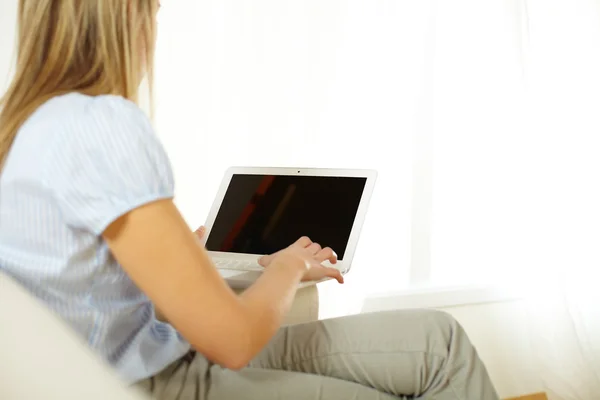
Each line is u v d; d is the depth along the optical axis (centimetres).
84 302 79
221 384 91
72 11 83
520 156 202
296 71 181
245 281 116
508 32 198
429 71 194
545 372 197
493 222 204
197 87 173
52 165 73
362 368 99
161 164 77
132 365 84
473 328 200
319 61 183
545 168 194
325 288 183
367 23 186
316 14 182
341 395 93
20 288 59
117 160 73
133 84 86
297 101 182
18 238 77
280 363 103
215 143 175
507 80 200
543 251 195
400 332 100
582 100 195
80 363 57
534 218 198
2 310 55
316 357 102
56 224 75
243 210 141
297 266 95
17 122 80
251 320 80
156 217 74
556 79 195
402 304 192
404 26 190
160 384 89
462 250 203
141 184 73
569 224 194
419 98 193
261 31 178
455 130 199
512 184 203
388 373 98
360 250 189
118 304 82
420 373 97
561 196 194
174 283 74
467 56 198
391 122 191
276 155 181
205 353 79
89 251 77
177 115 171
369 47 187
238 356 79
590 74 196
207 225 141
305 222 134
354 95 186
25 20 85
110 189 73
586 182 195
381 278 193
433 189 198
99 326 79
